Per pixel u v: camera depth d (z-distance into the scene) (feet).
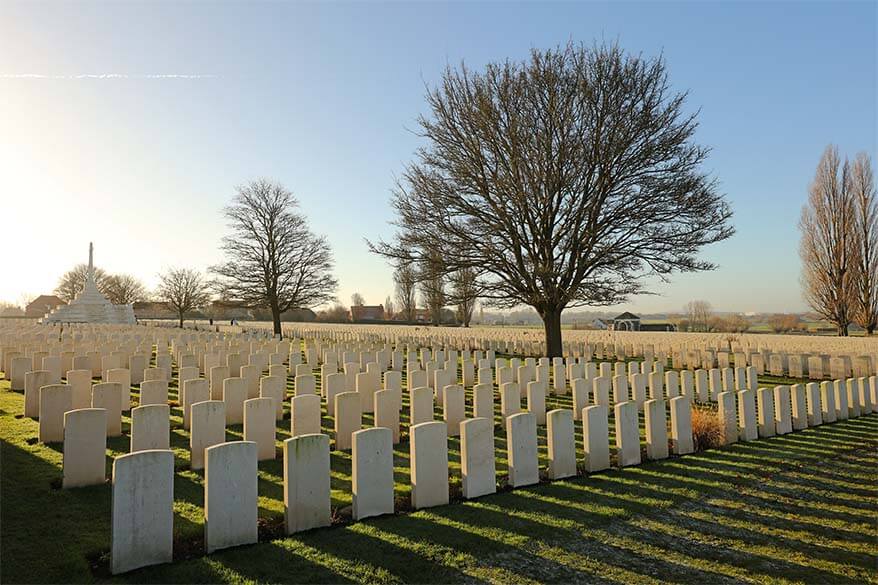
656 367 44.68
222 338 73.36
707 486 20.16
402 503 17.83
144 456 13.30
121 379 30.76
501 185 58.39
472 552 14.34
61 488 17.89
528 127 58.44
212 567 13.21
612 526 16.30
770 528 16.38
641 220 57.77
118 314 161.99
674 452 24.85
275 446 23.12
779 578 13.35
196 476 20.06
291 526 15.21
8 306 284.41
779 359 52.54
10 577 12.26
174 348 59.93
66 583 12.20
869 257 114.42
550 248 60.44
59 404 23.41
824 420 32.27
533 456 20.27
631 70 59.11
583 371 43.68
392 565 13.48
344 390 32.45
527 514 17.10
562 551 14.56
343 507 17.34
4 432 24.76
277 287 123.95
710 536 15.76
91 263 140.15
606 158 56.59
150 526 13.30
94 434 18.38
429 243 61.41
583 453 24.64
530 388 30.86
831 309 116.88
